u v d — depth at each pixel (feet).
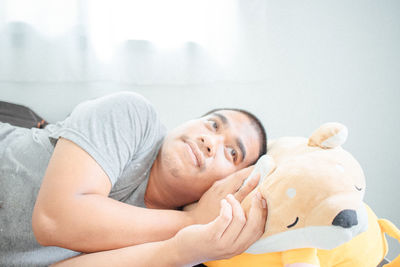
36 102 4.23
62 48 3.95
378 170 4.38
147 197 2.54
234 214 1.71
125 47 4.10
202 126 2.58
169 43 4.18
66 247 1.80
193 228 1.75
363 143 4.44
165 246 1.73
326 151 1.94
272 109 4.60
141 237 1.87
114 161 2.02
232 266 1.94
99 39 3.97
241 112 2.79
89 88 4.31
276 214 1.67
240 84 4.55
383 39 4.54
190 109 4.53
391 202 4.30
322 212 1.54
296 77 4.60
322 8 4.58
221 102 4.56
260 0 4.28
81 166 1.87
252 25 4.31
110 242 1.81
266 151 2.64
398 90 4.47
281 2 4.54
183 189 2.42
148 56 4.18
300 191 1.64
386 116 4.46
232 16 4.24
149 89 4.43
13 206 2.14
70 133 1.96
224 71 4.35
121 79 4.16
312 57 4.60
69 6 3.88
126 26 4.03
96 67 4.03
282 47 4.57
